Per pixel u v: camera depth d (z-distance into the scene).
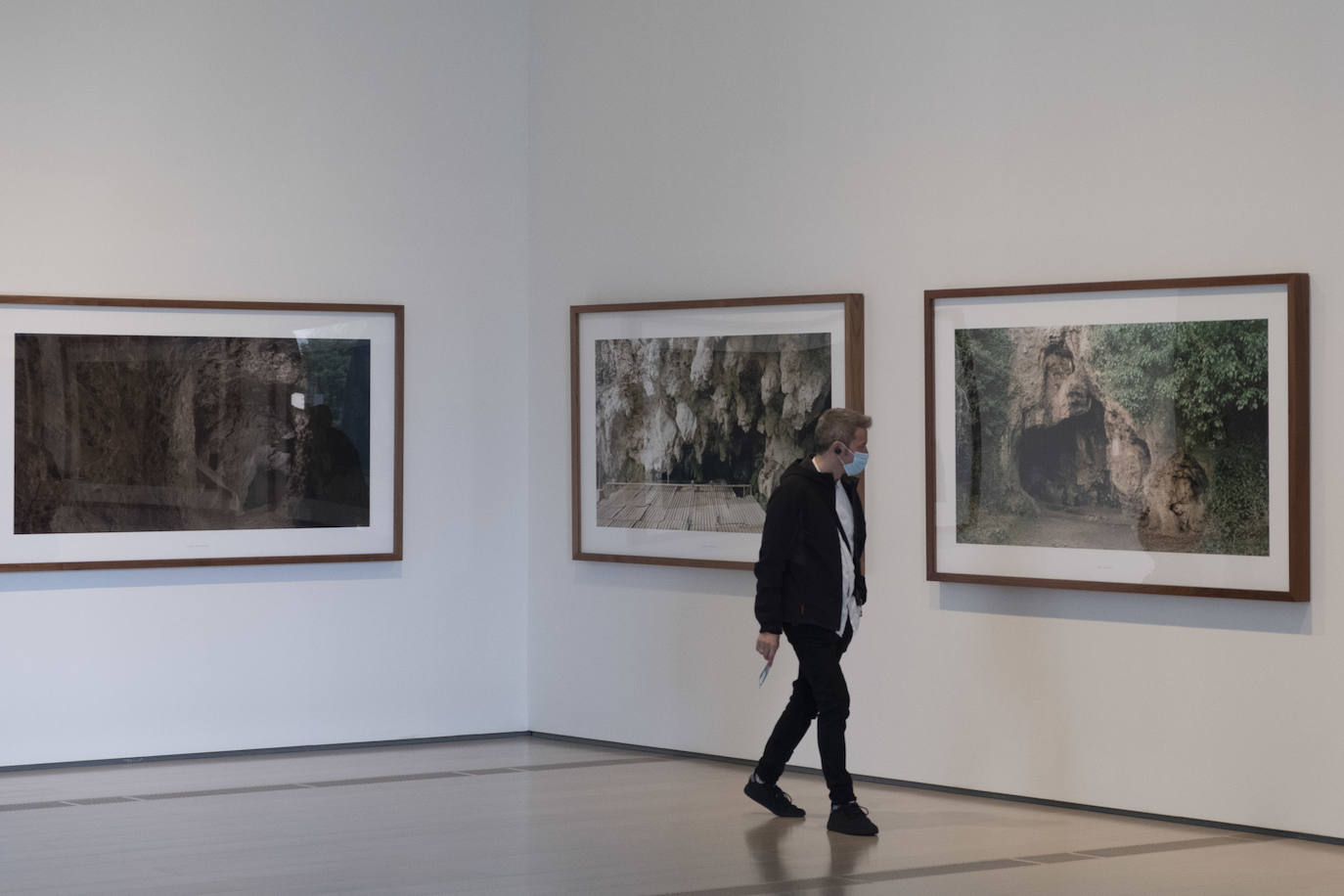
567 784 7.79
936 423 7.62
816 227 8.11
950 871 6.01
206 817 7.02
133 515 8.47
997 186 7.48
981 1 7.52
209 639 8.67
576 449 9.01
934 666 7.70
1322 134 6.54
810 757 8.12
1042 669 7.36
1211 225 6.84
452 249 9.16
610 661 8.95
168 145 8.55
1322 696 6.57
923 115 7.72
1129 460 7.04
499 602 9.23
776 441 8.20
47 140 8.33
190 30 8.60
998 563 7.44
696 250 8.57
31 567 8.27
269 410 8.73
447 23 9.15
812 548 6.68
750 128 8.36
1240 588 6.74
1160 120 6.98
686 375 8.55
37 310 8.28
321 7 8.88
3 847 6.43
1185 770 6.94
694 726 8.59
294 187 8.82
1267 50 6.68
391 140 9.03
